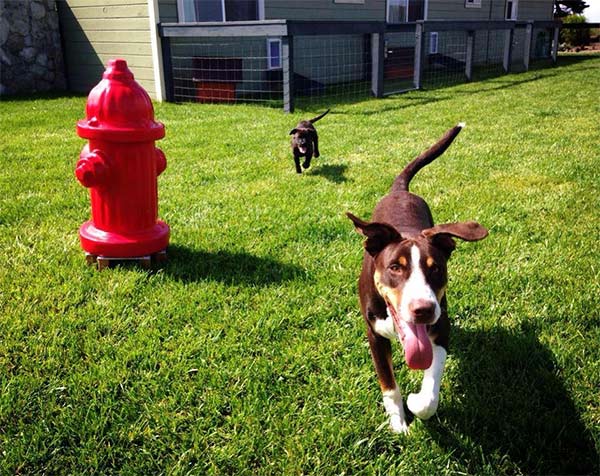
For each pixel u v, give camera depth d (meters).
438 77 10.00
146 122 2.24
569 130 5.12
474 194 3.26
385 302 1.51
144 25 7.00
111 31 7.46
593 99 7.03
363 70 9.53
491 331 1.92
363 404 1.59
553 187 3.38
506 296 2.14
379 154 4.25
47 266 2.34
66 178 3.61
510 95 7.50
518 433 1.46
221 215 2.96
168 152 4.27
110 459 1.40
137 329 1.93
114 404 1.56
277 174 3.73
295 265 2.41
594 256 2.45
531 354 1.77
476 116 5.90
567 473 1.36
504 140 4.72
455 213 2.96
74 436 1.46
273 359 1.78
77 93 7.92
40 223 2.83
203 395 1.61
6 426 1.48
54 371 1.68
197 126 5.33
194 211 3.02
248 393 1.62
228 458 1.39
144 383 1.65
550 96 7.36
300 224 2.83
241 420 1.51
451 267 2.38
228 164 3.96
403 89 8.33
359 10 9.16
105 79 2.22
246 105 6.79
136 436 1.46
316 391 1.62
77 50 8.04
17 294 2.12
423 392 1.45
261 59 7.88
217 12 7.38
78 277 2.26
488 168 3.82
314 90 8.30
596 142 4.59
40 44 7.95
